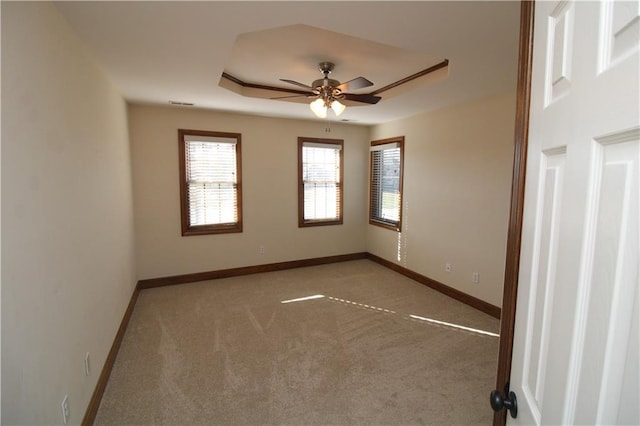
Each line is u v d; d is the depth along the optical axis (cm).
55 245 157
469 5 165
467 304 377
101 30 193
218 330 311
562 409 56
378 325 324
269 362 259
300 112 441
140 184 410
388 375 243
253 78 333
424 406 212
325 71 294
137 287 407
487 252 354
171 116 419
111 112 290
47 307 146
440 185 414
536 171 73
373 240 561
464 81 291
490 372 247
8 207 117
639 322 40
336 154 546
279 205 500
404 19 180
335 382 234
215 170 456
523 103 82
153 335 301
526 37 82
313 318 339
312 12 173
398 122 488
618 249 44
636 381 41
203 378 238
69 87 184
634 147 41
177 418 200
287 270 509
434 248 428
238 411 206
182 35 202
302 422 198
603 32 48
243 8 169
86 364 196
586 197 51
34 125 139
